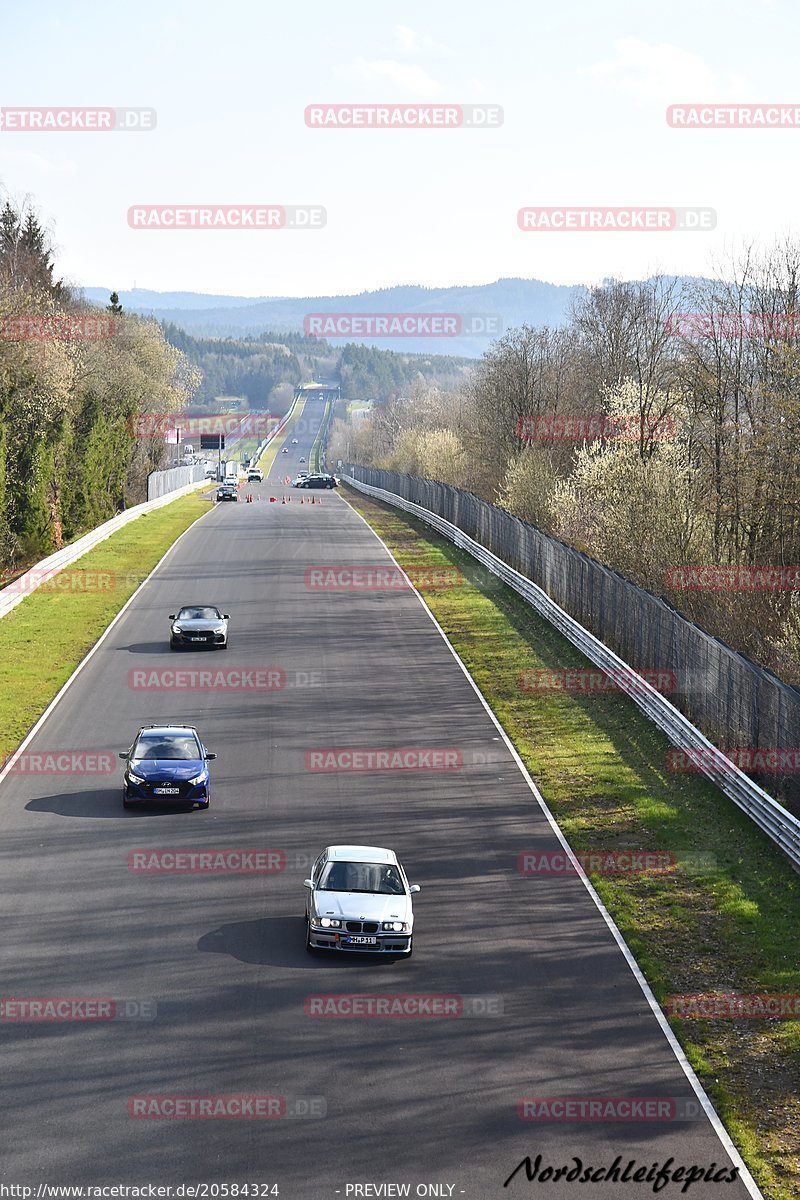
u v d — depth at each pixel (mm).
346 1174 14031
